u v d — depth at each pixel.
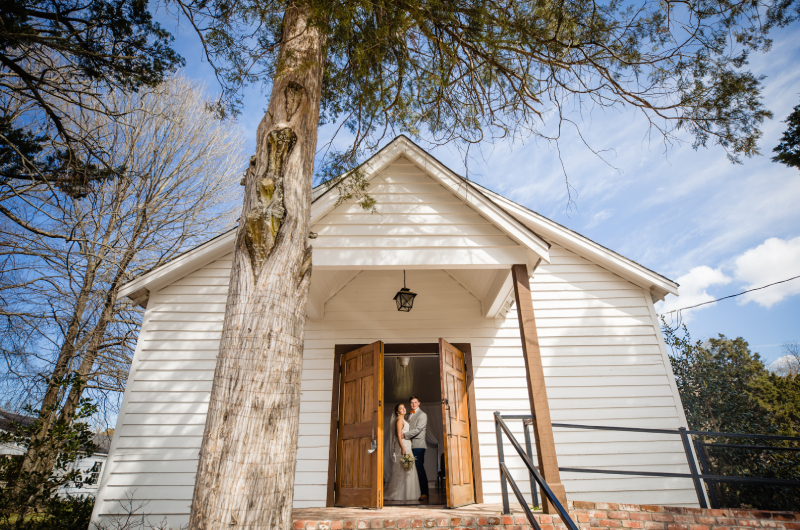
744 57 4.97
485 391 7.52
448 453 6.05
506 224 5.78
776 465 7.18
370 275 8.38
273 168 3.29
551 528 4.27
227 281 8.05
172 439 6.97
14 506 6.78
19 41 5.99
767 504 7.15
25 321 11.21
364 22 4.98
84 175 7.70
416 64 5.50
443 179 6.12
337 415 7.40
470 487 6.62
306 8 4.21
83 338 12.22
